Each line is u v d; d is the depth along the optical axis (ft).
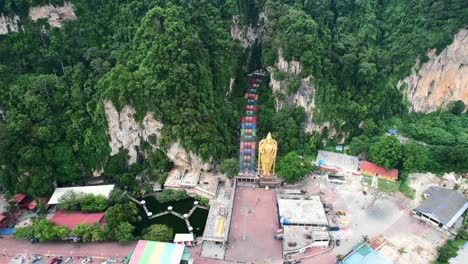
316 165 455.22
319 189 418.51
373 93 504.43
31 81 416.46
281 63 486.38
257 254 329.52
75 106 418.72
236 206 389.80
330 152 483.10
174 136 416.67
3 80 411.34
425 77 521.65
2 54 432.25
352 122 498.28
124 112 415.44
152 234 330.75
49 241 337.72
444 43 495.41
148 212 378.94
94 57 457.68
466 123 512.63
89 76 443.73
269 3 527.40
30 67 446.60
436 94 532.73
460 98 533.55
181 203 397.39
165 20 443.32
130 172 434.30
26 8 447.83
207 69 460.96
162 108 414.41
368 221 371.15
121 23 484.33
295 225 357.41
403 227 364.79
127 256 316.19
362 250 325.83
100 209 367.04
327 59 479.00
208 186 410.93
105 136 419.95
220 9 525.34
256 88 540.11
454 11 497.87
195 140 418.31
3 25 444.55
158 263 289.33
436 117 524.93
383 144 442.91
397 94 520.83
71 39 465.06
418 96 533.14
